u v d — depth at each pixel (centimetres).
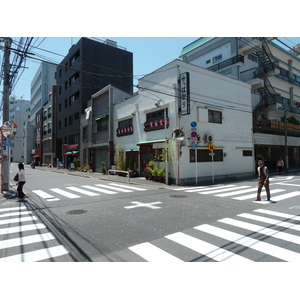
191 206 801
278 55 2823
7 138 1147
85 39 2859
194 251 425
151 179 1605
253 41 2253
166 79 1552
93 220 634
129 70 3198
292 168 2592
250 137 1998
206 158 1614
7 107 1175
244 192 1100
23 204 862
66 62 3419
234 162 1823
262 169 903
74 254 418
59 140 3766
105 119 2330
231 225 581
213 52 2611
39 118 4909
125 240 483
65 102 3459
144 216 671
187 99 1412
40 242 478
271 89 2564
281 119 2628
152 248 440
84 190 1191
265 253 413
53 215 694
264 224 587
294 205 807
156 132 1622
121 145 2033
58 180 1736
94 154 2550
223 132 1750
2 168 1136
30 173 2561
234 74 2288
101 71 2955
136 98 1861
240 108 1925
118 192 1120
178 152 1435
